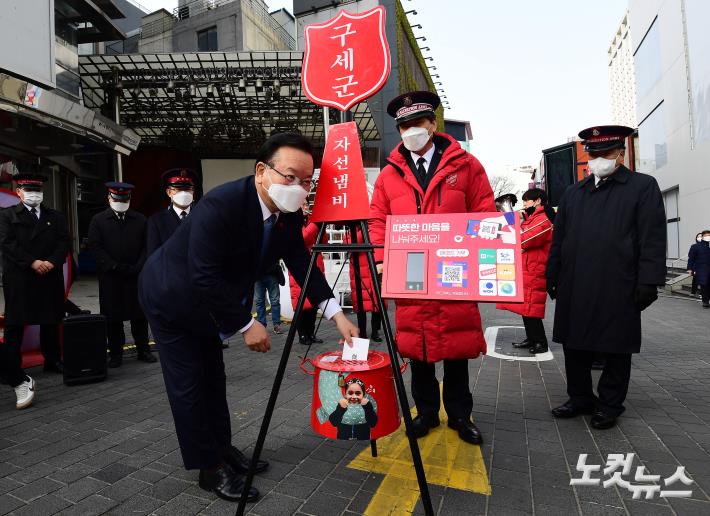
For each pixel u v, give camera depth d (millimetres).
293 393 3713
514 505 2035
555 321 3129
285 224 2160
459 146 2672
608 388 2906
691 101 14250
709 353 5027
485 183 2811
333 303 2227
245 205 1929
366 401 2002
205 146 20156
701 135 13664
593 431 2859
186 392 2080
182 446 2111
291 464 2455
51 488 2238
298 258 2289
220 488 2135
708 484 2195
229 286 1911
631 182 2887
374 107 21406
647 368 4383
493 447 2635
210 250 1861
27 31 6777
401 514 1974
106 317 4348
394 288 2012
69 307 4652
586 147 2949
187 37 26891
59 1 12352
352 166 2229
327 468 2402
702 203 13594
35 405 3531
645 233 2768
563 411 3086
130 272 4695
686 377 4051
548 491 2152
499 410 3268
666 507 2008
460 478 2275
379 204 2889
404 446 2656
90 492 2197
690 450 2562
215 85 14922
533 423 3006
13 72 6566
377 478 2289
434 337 2592
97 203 17672
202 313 2000
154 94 15602
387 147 22078
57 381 4223
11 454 2633
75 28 13305
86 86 15008
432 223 2062
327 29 2709
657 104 17594
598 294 2865
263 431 1922
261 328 1938
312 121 18312
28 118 8180
